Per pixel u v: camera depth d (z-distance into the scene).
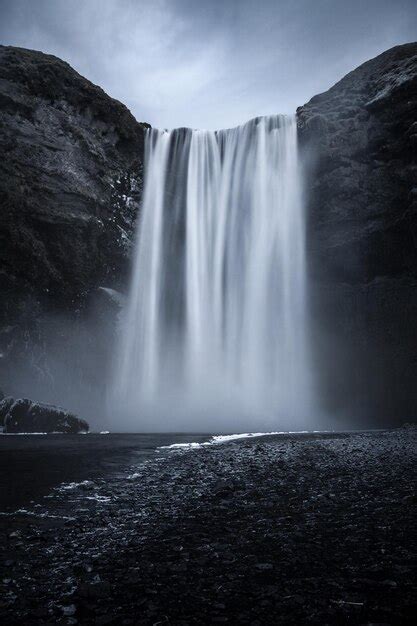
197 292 33.91
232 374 33.06
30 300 27.47
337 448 12.41
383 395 31.14
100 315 30.84
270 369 33.09
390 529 4.91
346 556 4.14
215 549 4.37
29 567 3.93
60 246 28.95
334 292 32.94
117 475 8.29
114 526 5.15
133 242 33.03
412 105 30.19
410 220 29.61
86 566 3.91
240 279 33.47
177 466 9.28
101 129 33.12
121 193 33.00
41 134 29.45
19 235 27.08
